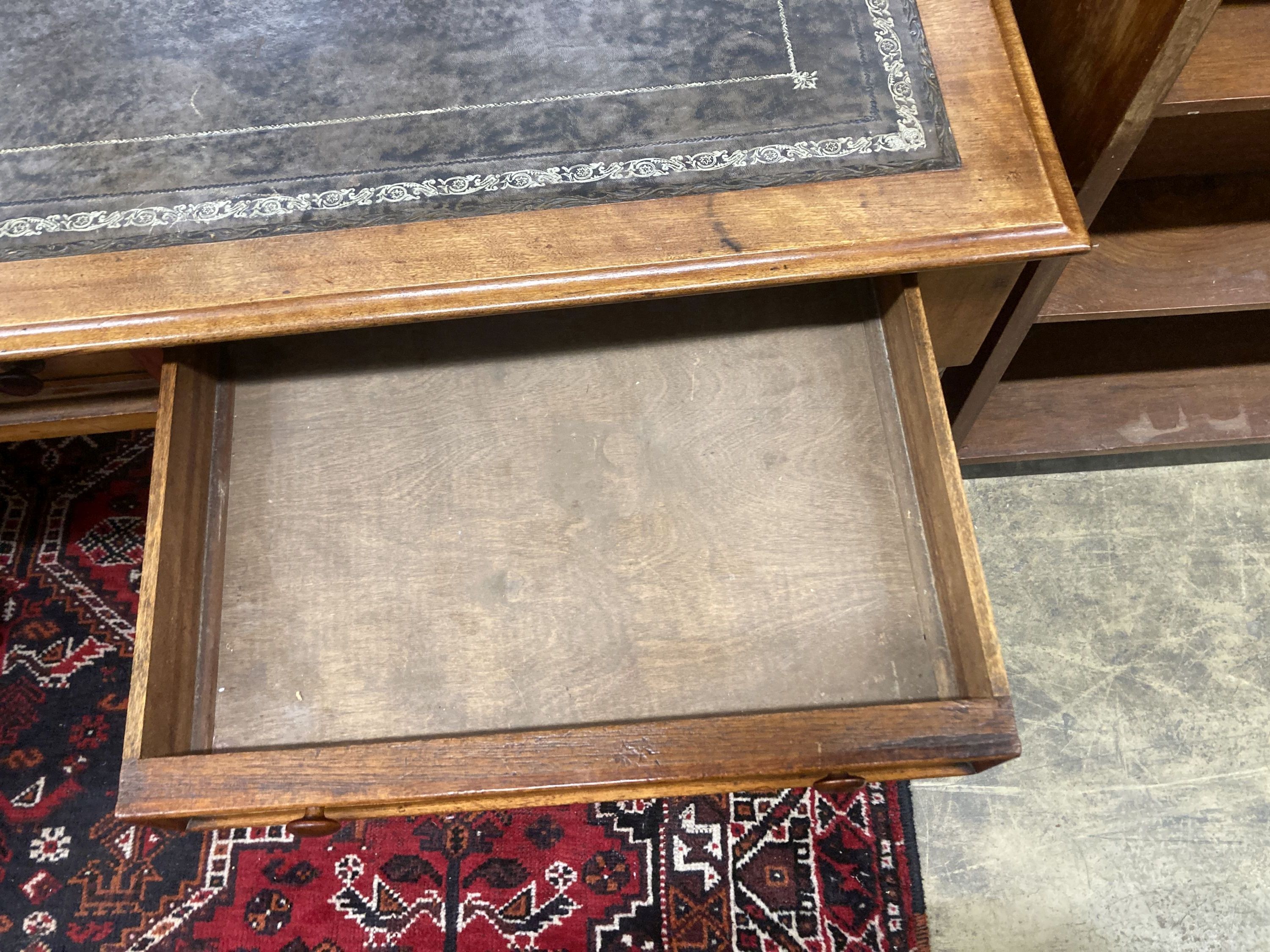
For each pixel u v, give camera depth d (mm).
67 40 883
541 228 775
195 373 860
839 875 1132
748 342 916
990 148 790
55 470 1349
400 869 1149
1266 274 999
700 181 789
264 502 878
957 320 931
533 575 844
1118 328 1259
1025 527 1320
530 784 693
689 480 870
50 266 777
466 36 866
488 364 919
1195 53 787
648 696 804
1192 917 1109
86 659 1248
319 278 762
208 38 878
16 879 1151
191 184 808
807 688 802
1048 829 1155
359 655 825
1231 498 1319
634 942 1116
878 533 845
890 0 859
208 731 810
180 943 1124
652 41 854
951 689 794
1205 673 1226
